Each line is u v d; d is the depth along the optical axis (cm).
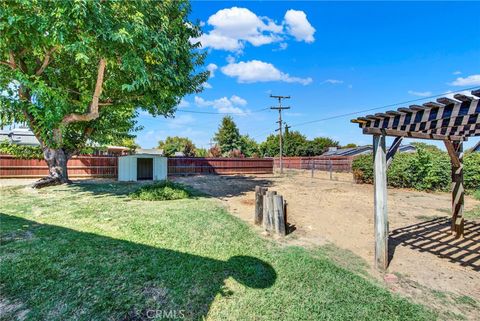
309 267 344
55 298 252
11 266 303
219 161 2012
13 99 797
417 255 409
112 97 938
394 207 772
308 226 550
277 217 483
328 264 356
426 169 1125
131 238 418
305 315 246
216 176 1809
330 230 526
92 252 352
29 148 1405
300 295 279
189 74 944
